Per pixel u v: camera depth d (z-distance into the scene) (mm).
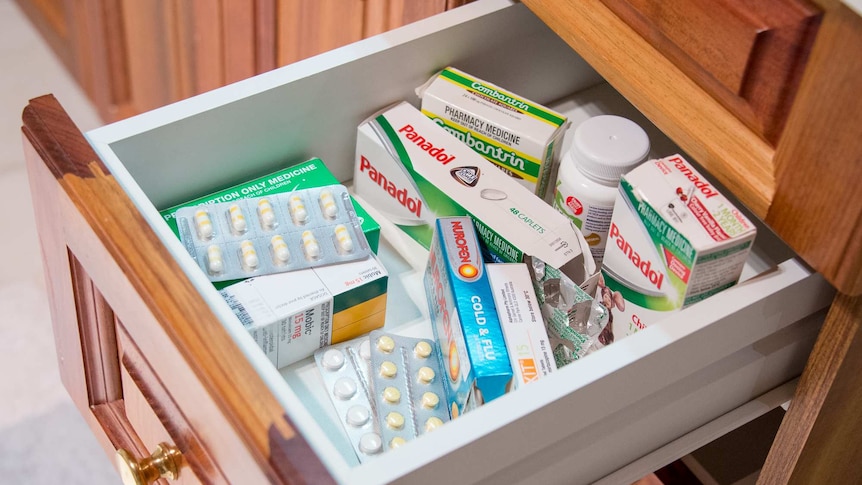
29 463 1428
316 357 772
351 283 749
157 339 635
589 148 763
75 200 662
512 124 815
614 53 723
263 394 570
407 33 832
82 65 1741
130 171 754
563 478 678
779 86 604
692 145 678
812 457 739
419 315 818
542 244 758
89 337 823
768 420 988
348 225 776
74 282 771
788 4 578
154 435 778
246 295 730
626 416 674
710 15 634
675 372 651
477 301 710
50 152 687
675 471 1047
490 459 591
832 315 645
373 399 748
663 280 682
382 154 826
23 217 1692
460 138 848
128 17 1470
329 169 882
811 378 685
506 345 691
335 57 806
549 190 880
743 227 647
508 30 880
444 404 745
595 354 614
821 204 594
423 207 822
